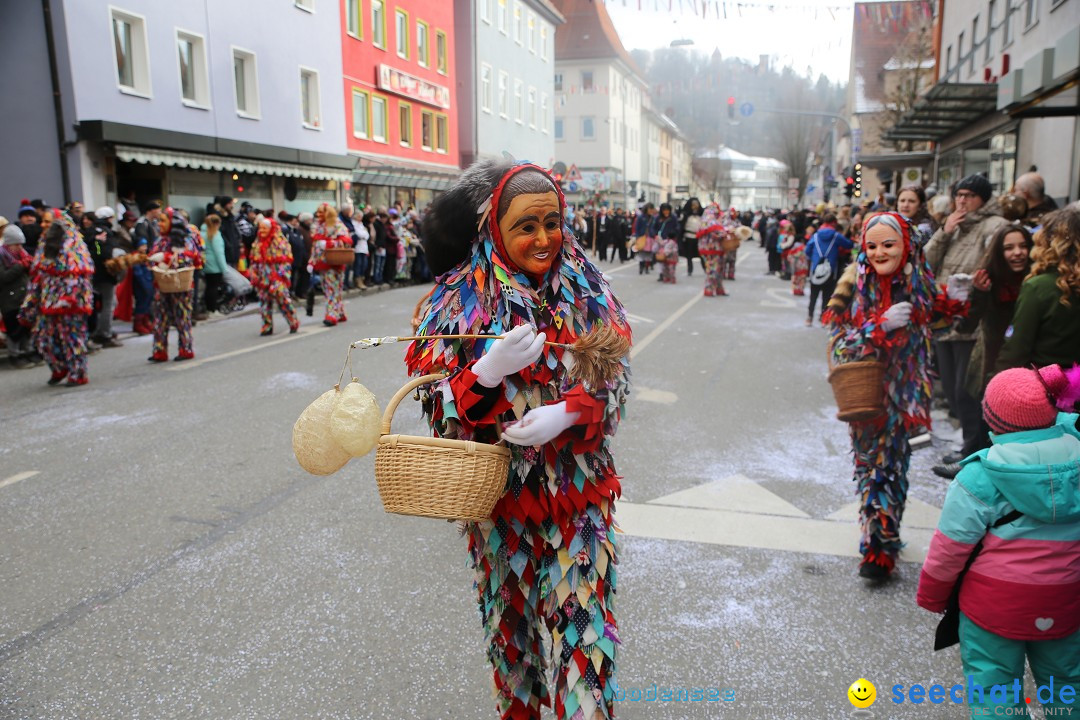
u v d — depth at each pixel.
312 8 21.84
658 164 68.62
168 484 5.25
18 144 14.75
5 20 14.37
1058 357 3.73
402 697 2.94
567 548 2.11
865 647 3.25
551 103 45.88
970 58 22.42
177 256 9.41
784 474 5.35
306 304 15.09
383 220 18.12
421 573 3.95
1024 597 2.25
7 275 9.48
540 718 2.58
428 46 29.80
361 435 2.00
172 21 16.97
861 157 28.39
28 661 3.20
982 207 5.76
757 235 57.09
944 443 5.88
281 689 3.00
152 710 2.88
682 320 12.67
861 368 3.52
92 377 8.73
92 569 4.02
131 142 15.52
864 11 14.45
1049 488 2.16
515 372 2.00
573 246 2.22
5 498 5.04
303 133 21.73
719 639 3.31
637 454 5.78
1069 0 14.16
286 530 4.49
